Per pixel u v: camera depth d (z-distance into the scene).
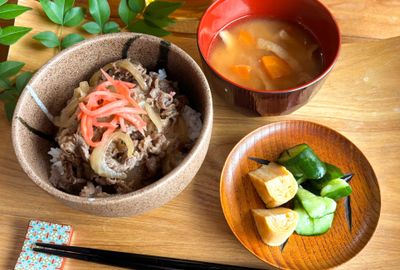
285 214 0.41
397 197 0.43
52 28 0.50
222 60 0.48
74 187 0.42
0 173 0.46
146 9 0.49
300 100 0.43
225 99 0.45
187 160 0.38
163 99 0.42
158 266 0.41
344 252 0.41
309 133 0.46
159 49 0.43
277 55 0.48
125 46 0.44
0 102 0.48
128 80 0.43
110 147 0.40
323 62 0.47
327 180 0.43
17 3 0.51
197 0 0.52
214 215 0.43
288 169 0.44
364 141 0.46
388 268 0.41
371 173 0.44
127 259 0.41
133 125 0.40
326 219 0.42
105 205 0.37
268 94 0.42
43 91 0.42
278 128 0.46
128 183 0.41
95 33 0.49
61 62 0.43
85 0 0.54
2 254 0.43
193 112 0.44
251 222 0.43
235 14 0.49
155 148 0.41
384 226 0.42
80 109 0.40
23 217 0.44
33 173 0.38
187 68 0.43
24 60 0.49
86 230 0.43
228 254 0.42
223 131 0.47
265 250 0.41
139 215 0.43
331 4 0.54
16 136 0.39
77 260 0.42
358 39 0.52
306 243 0.42
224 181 0.44
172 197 0.40
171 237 0.42
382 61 0.49
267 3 0.48
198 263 0.41
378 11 0.53
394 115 0.47
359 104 0.47
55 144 0.45
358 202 0.43
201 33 0.46
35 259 0.41
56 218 0.44
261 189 0.43
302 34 0.49
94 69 0.45
